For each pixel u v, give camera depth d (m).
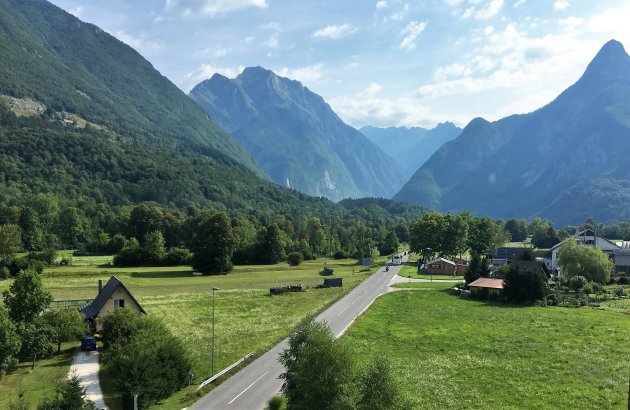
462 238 179.00
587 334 72.62
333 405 38.62
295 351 44.81
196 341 75.69
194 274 156.62
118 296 79.75
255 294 120.56
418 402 48.69
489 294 110.44
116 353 54.28
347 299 111.00
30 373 61.12
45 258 159.75
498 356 64.00
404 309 97.38
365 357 63.97
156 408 49.28
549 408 47.00
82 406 40.03
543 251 177.25
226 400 50.94
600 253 122.62
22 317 68.75
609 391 50.41
